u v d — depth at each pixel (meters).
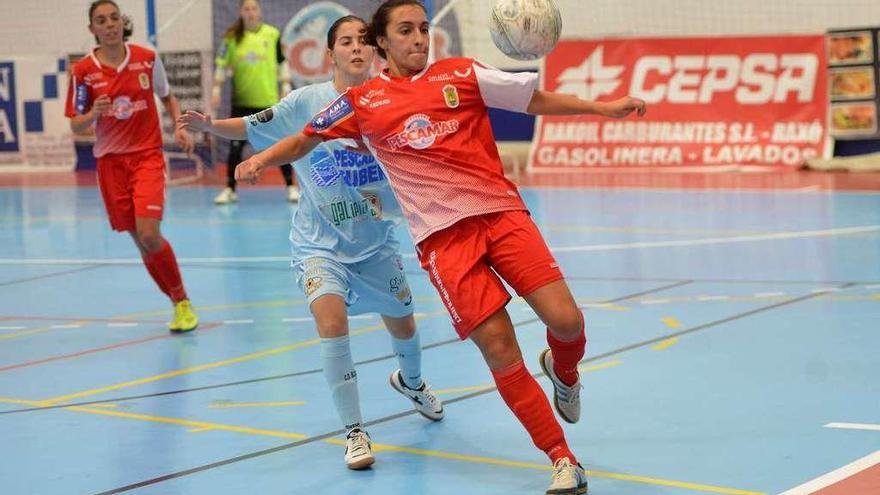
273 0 27.14
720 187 21.53
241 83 21.52
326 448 6.97
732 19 25.48
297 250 7.18
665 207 18.91
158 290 13.34
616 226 16.89
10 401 8.41
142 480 6.40
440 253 6.14
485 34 26.22
